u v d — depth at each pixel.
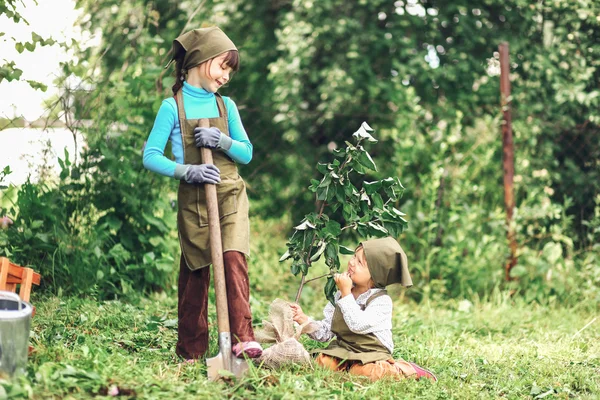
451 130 7.46
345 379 3.99
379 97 9.15
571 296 6.82
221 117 4.12
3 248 5.41
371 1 8.84
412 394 3.83
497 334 5.77
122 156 6.10
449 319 6.16
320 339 4.40
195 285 4.12
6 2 5.13
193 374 3.85
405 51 8.77
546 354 5.00
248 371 3.80
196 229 4.00
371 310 4.17
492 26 8.62
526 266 6.98
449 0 8.82
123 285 5.83
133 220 6.20
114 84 6.13
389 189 4.40
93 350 3.91
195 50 4.04
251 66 9.68
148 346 4.54
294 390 3.63
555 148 7.74
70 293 5.64
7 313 3.26
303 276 4.41
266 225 9.04
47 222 5.74
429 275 6.98
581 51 7.88
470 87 8.65
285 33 8.91
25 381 3.21
